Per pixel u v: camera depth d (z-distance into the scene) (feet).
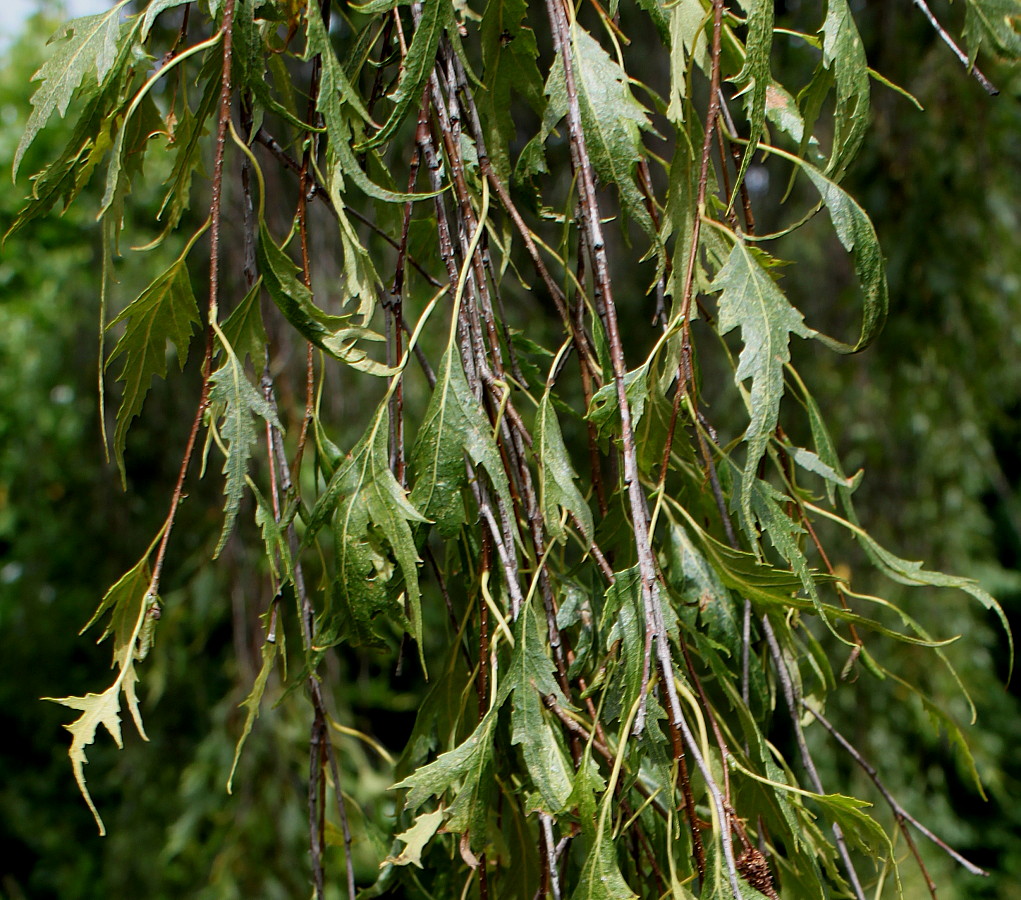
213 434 1.61
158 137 1.77
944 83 4.10
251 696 1.64
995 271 4.36
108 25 1.64
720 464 1.77
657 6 1.68
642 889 1.66
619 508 1.73
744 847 1.52
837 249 4.48
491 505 1.66
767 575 1.67
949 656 4.45
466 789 1.57
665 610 1.58
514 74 1.72
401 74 1.63
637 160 1.64
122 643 1.64
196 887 4.65
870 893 2.56
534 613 1.61
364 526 1.60
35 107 1.62
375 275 1.67
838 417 4.37
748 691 1.76
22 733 7.30
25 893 7.04
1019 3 1.70
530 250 1.67
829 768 4.33
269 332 4.06
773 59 4.05
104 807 7.23
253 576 4.33
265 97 1.62
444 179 1.70
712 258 1.66
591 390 1.70
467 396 1.61
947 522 4.52
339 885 4.36
